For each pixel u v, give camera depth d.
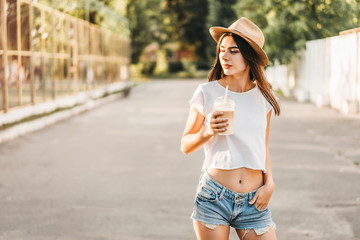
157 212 6.54
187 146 3.11
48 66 19.06
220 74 3.44
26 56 16.03
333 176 8.55
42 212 6.57
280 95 28.84
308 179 8.34
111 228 5.91
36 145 12.05
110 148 11.57
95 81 27.12
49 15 18.75
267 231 3.23
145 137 13.23
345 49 19.25
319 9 21.92
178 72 68.81
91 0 26.25
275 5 24.12
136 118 17.81
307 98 24.45
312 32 23.80
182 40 68.81
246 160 3.17
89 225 6.02
